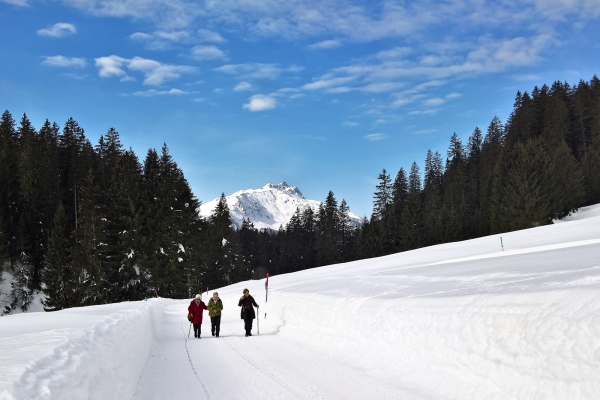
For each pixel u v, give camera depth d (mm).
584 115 82875
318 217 102000
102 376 5426
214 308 15477
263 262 103562
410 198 77125
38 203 56594
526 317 6469
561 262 13148
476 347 7059
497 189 64250
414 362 8414
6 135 64812
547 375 5707
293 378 8602
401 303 10258
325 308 13328
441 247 42094
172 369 9609
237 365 9938
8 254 51219
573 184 63719
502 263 16844
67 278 47188
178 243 57000
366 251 78688
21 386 3336
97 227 47594
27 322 8914
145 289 52406
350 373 9000
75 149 65250
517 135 87188
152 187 58875
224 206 80188
